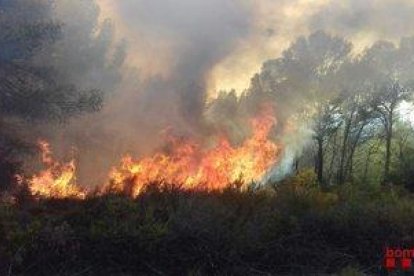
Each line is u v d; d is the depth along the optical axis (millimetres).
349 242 7156
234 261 6457
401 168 22219
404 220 7418
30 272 5980
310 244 6965
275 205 7820
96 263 6223
